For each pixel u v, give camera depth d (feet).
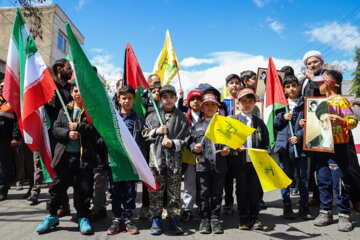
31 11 30.19
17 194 16.88
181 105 15.46
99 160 11.82
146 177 9.71
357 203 12.23
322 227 10.28
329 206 10.49
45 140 10.50
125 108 11.27
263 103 15.07
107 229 10.30
